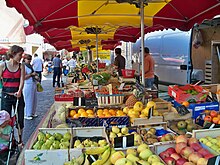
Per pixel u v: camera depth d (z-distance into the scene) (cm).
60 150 229
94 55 1983
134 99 379
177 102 390
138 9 444
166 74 989
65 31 754
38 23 406
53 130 284
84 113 349
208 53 729
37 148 245
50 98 1063
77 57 2331
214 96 402
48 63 2530
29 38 1872
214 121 327
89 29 747
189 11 448
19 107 498
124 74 733
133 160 211
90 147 233
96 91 455
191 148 222
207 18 431
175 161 214
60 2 369
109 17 471
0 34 1132
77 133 288
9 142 394
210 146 229
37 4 355
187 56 801
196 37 741
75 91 506
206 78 735
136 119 312
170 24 486
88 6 405
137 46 1345
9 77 477
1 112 406
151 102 338
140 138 254
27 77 687
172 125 322
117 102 397
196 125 321
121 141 242
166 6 433
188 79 770
